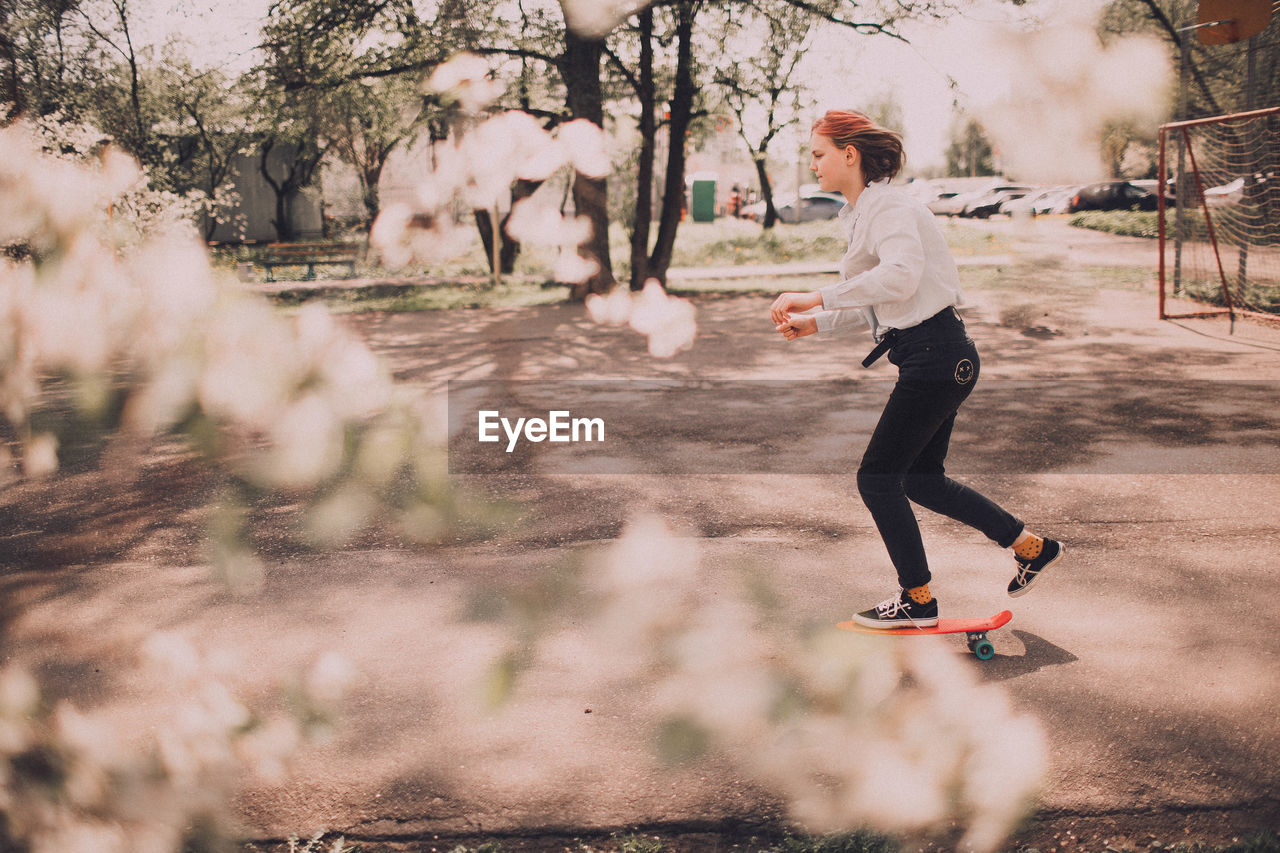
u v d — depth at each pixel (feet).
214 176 91.25
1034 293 42.88
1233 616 12.56
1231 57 54.90
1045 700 10.48
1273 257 45.03
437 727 10.20
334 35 46.03
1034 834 8.28
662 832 8.49
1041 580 14.07
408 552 15.60
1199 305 44.27
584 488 19.13
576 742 9.84
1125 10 64.90
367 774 9.38
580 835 8.50
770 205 108.37
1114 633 12.19
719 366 34.30
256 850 8.35
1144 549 15.17
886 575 14.34
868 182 11.48
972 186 159.84
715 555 15.10
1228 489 18.10
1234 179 44.57
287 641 12.41
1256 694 10.51
